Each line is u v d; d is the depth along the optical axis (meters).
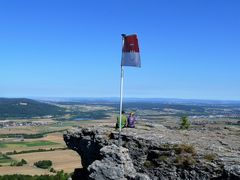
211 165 19.88
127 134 24.75
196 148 21.72
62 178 89.19
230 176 18.72
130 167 23.02
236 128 30.77
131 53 25.84
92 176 23.05
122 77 26.05
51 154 132.38
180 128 31.64
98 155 26.03
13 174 98.00
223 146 22.36
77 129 29.39
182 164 21.08
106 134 26.34
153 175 22.25
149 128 28.22
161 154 22.30
